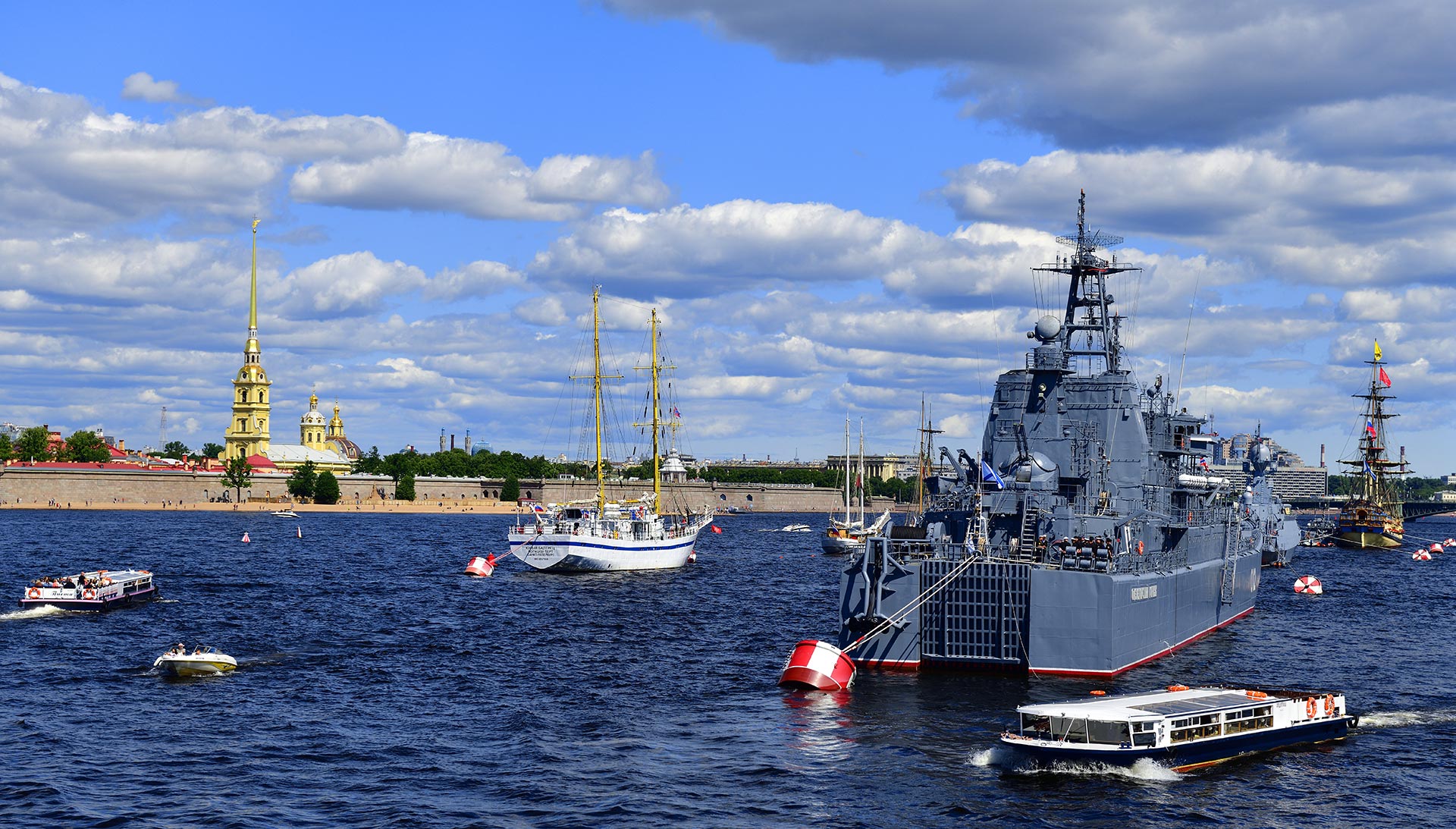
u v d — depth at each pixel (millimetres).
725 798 51031
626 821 48281
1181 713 55406
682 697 70312
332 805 50344
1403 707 69188
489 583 142875
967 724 61562
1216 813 49562
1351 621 109125
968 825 47844
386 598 123500
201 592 125688
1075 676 69625
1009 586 70250
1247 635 96062
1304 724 59219
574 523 159625
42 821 48031
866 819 48500
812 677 70188
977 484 78875
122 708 67250
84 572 138000
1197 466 107312
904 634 72812
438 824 48062
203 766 55719
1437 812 50156
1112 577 69250
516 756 57375
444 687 73875
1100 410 82312
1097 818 48625
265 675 77312
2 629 94500
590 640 94000
